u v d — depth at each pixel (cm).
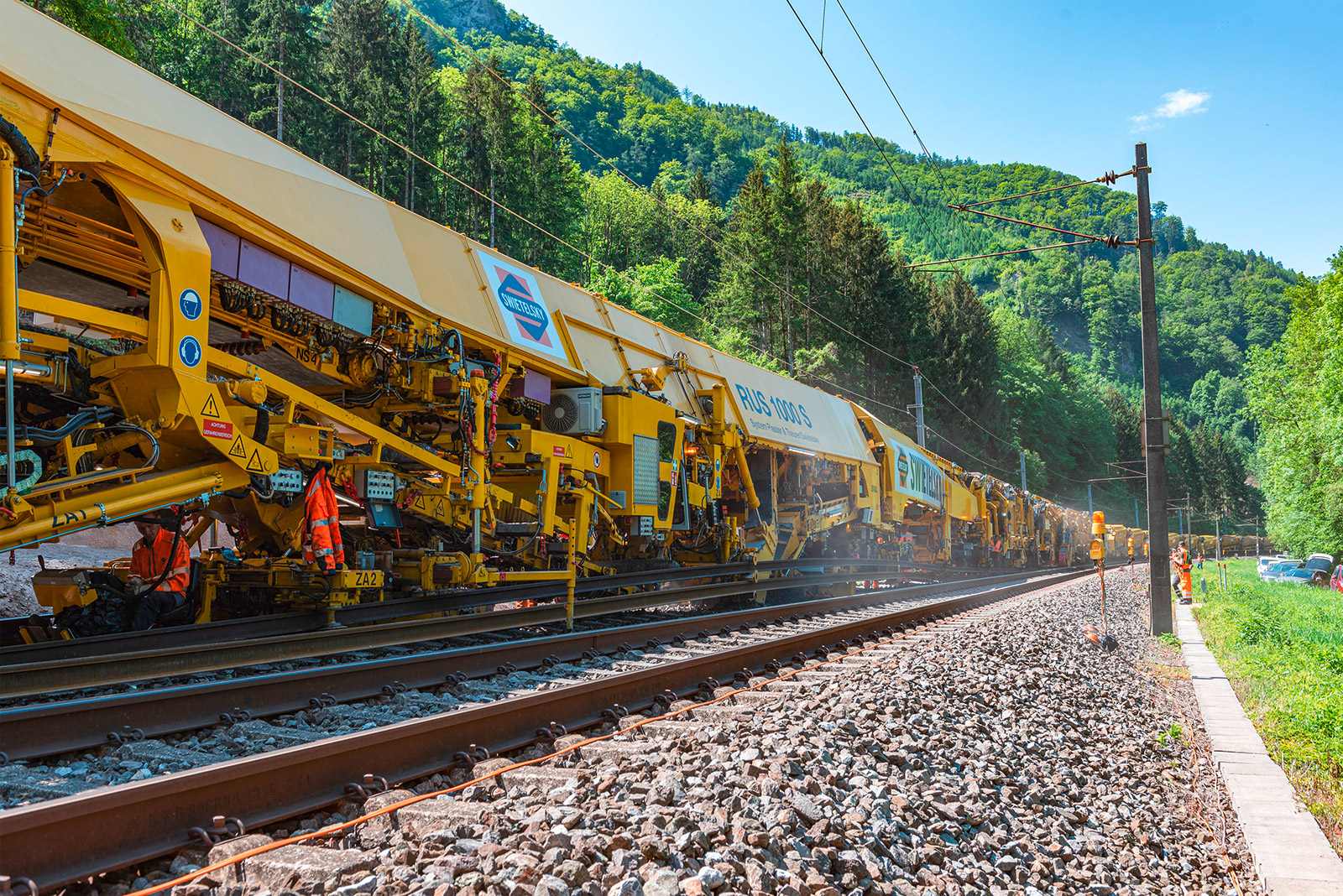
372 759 435
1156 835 643
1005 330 9875
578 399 1106
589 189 8344
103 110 592
